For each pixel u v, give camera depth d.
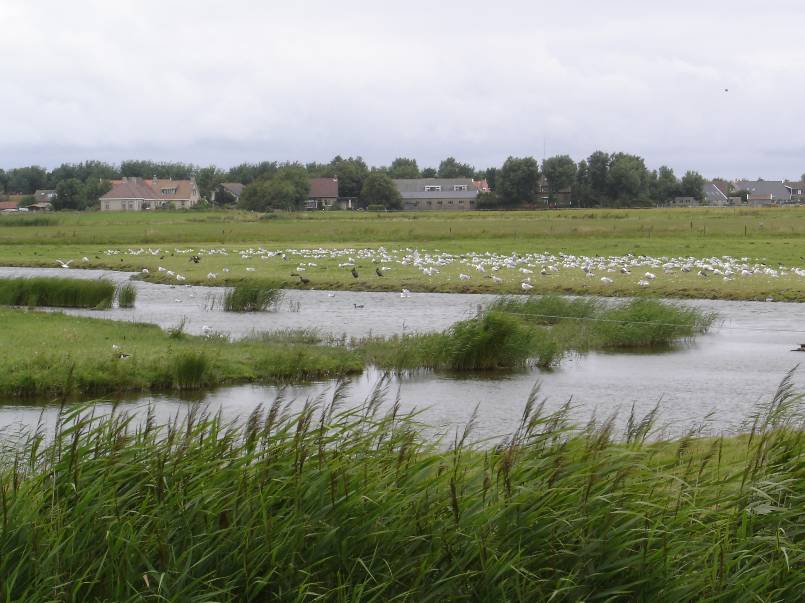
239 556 8.31
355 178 182.38
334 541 8.45
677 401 22.19
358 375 25.30
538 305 35.19
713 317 35.41
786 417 13.37
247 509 8.64
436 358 26.44
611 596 8.40
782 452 10.22
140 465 9.19
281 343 28.52
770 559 8.91
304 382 24.16
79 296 41.47
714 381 24.94
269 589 8.27
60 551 8.09
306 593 7.83
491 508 8.52
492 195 173.38
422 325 34.88
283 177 168.88
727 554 8.62
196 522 8.59
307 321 36.22
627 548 8.59
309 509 8.68
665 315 33.44
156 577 7.98
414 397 22.33
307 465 9.11
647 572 8.41
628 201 173.25
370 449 9.88
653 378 25.34
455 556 8.44
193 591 8.06
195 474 9.03
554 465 9.16
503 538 8.49
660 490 9.35
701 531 8.95
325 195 175.12
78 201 177.12
